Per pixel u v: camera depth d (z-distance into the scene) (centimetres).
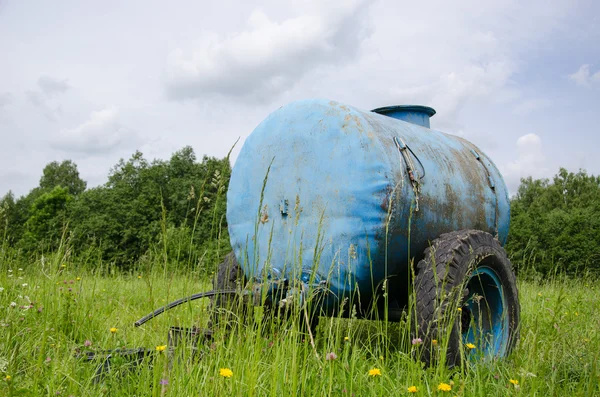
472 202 488
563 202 5131
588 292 786
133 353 310
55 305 410
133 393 279
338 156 406
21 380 275
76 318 419
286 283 398
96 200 4397
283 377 270
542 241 1700
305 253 411
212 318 350
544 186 5559
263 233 448
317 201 413
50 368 281
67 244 478
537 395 286
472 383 312
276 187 443
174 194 4094
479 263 394
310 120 432
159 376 265
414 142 452
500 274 421
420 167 425
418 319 359
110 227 4009
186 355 291
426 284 366
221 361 285
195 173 4284
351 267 389
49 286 464
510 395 283
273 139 453
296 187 428
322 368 277
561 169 5419
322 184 412
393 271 411
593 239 1639
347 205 395
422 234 418
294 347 266
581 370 332
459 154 519
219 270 477
